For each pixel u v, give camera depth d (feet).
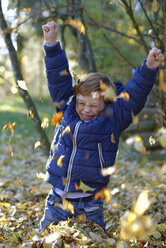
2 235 7.12
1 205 9.87
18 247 6.38
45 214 7.12
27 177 14.15
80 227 6.75
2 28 9.29
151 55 6.35
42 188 12.10
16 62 9.35
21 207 9.96
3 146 21.30
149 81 6.52
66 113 6.98
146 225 3.93
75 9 11.24
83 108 6.75
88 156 6.55
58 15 11.05
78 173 6.59
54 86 7.22
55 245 6.13
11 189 12.21
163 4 9.15
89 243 6.37
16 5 10.67
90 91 6.57
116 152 6.93
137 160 17.53
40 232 6.79
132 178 14.15
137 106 6.68
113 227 7.98
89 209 6.79
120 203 10.43
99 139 6.56
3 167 16.56
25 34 12.20
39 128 9.61
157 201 10.44
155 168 16.37
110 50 17.88
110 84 6.92
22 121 27.58
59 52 7.05
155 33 9.37
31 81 11.62
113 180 13.65
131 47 17.49
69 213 6.91
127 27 12.07
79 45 12.49
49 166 6.97
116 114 6.75
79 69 13.16
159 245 6.86
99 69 18.51
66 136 6.73
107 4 12.78
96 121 6.59
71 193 6.75
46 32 6.89
